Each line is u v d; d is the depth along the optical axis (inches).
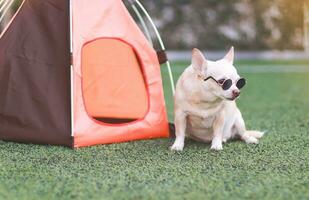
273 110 158.1
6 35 108.0
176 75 261.9
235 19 379.6
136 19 312.3
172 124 112.5
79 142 101.4
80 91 103.2
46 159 94.3
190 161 94.0
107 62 113.7
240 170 89.0
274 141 109.6
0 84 106.6
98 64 113.8
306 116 145.3
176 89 103.1
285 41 387.5
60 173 86.9
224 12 378.0
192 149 102.3
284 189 80.1
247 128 126.0
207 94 98.8
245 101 179.3
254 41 383.2
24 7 108.3
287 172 88.4
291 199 76.5
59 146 102.0
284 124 131.7
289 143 107.9
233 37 381.1
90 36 105.2
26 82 104.5
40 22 106.0
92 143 103.0
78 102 102.7
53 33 104.4
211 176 85.7
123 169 89.1
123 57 113.1
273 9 383.6
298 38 390.3
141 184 81.6
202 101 100.1
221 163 93.0
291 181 83.7
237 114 107.9
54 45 104.0
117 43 112.6
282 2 383.9
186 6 376.2
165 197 76.5
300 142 108.8
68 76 102.3
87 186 80.7
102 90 113.6
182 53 374.6
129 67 112.8
